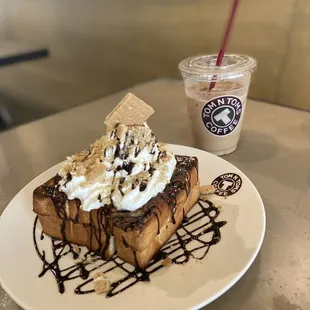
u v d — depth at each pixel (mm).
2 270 295
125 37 815
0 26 1086
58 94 1030
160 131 509
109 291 274
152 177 316
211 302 267
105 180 312
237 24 617
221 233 312
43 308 261
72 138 518
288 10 553
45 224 330
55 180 342
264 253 302
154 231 296
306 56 563
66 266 300
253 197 339
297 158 420
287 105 578
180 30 710
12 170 455
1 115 1091
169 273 283
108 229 298
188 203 338
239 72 403
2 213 356
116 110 333
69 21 909
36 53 903
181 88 643
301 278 278
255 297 268
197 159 368
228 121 420
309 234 315
